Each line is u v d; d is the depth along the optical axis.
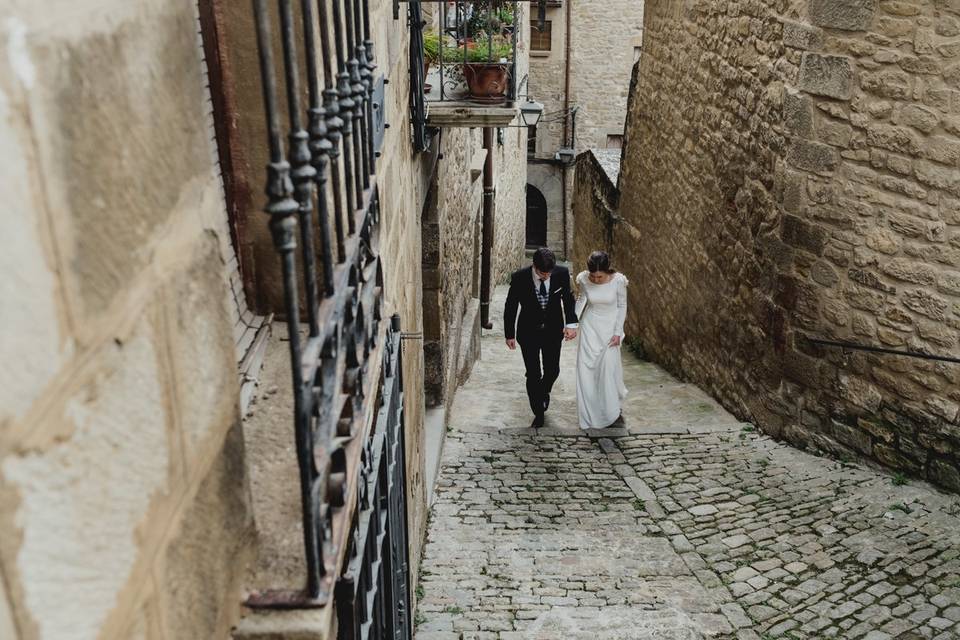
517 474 6.18
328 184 2.20
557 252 24.59
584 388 6.86
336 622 1.90
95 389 0.88
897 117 5.29
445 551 5.02
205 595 1.23
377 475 2.35
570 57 22.50
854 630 3.97
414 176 4.80
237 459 1.40
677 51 8.76
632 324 10.72
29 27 0.76
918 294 5.36
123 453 0.95
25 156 0.75
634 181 10.66
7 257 0.72
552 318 6.89
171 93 1.12
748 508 5.41
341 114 1.85
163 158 1.09
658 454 6.50
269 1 1.99
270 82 1.22
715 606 4.31
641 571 4.72
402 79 4.18
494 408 7.79
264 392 1.99
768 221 6.48
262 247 2.22
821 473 5.82
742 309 7.05
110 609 0.91
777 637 4.01
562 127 23.16
